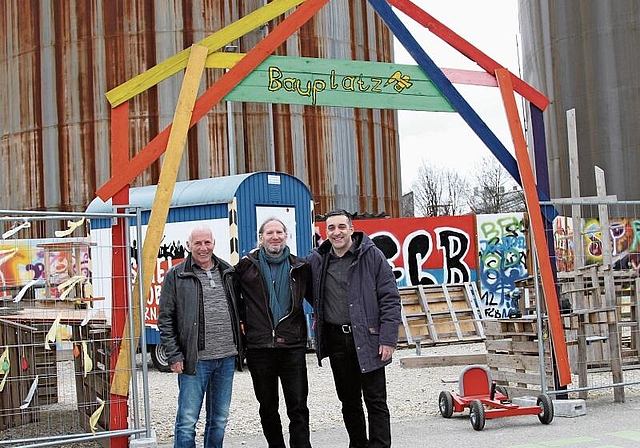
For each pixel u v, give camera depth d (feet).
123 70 87.66
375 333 24.12
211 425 24.26
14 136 92.43
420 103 31.68
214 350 23.73
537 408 30.14
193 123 28.53
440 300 54.85
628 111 107.76
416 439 28.30
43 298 33.22
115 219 27.50
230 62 29.30
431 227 68.64
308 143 89.86
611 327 34.94
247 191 49.90
